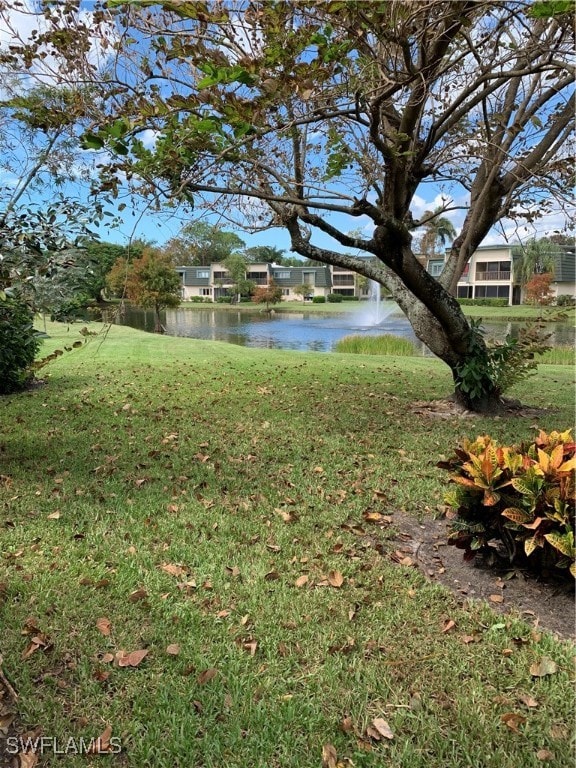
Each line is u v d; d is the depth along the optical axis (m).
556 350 12.88
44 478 3.91
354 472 4.20
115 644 2.15
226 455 4.59
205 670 2.02
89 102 3.54
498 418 6.09
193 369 9.64
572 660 2.12
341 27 2.65
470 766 1.66
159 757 1.65
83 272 3.75
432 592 2.59
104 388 7.59
